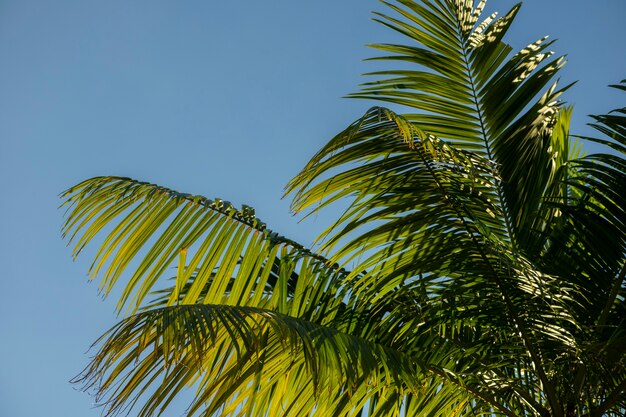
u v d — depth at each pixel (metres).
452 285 4.44
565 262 4.61
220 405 3.67
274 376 4.23
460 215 4.37
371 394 4.42
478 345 4.56
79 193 4.48
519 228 4.72
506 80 4.68
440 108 4.70
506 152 4.71
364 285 4.46
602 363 4.21
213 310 3.47
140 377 3.63
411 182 4.34
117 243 4.35
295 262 4.46
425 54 4.71
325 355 3.48
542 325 4.37
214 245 4.35
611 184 4.55
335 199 4.34
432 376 4.27
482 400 4.49
